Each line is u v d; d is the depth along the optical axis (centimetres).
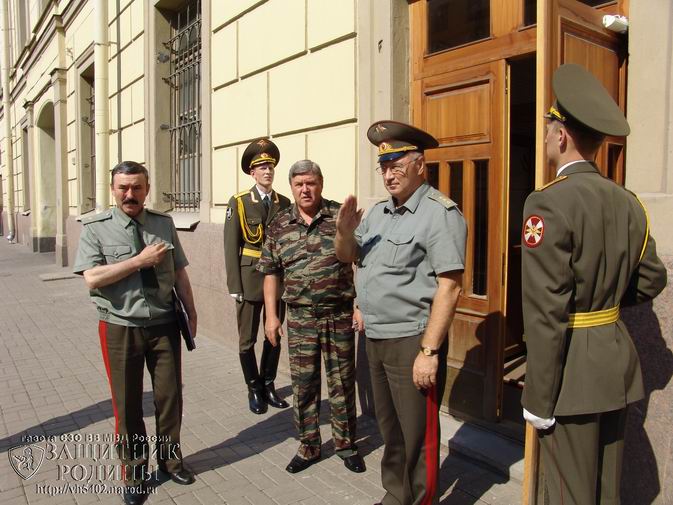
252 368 439
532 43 326
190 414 434
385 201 286
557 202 196
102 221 306
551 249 193
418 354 260
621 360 202
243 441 385
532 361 200
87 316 806
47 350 625
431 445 265
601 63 280
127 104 902
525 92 477
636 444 263
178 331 325
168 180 802
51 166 1695
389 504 283
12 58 1975
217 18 625
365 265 278
